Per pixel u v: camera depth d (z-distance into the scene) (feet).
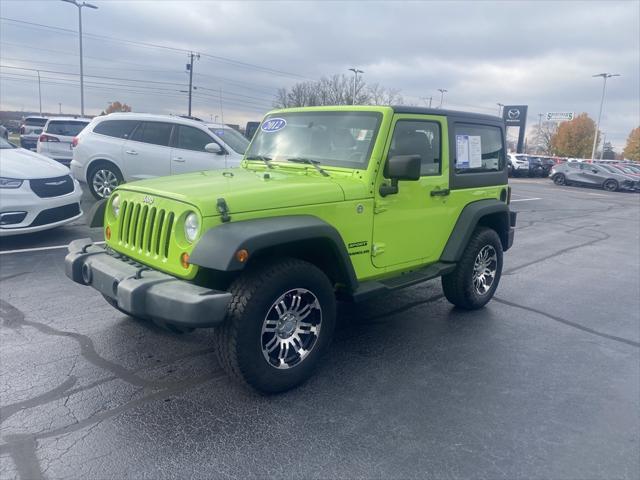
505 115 177.78
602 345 15.29
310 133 14.35
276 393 11.44
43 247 23.41
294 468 9.00
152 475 8.69
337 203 12.01
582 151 273.13
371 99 189.57
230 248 9.58
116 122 34.17
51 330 14.40
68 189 24.62
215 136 33.42
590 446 10.05
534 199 62.95
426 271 15.08
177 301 9.75
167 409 10.68
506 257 27.40
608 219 46.50
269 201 10.88
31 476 8.54
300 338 11.76
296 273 11.00
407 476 8.91
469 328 16.16
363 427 10.35
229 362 10.65
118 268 11.32
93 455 9.14
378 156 12.79
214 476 8.72
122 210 12.23
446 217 15.53
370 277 13.33
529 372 13.24
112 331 14.47
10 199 22.11
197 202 10.17
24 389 11.27
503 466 9.31
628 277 23.95
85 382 11.66
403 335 15.37
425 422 10.64
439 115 14.89
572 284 22.24
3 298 16.79
